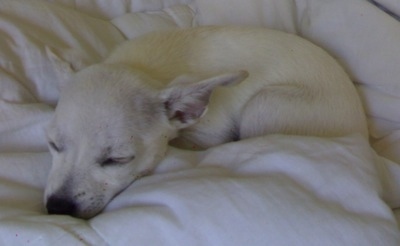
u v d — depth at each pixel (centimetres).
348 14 71
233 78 55
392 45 69
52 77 62
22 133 57
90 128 54
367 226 48
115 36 71
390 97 69
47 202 52
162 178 53
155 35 65
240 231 47
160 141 57
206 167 54
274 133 62
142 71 60
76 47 66
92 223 48
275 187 49
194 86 56
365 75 70
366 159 54
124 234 47
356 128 64
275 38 65
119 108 55
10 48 61
